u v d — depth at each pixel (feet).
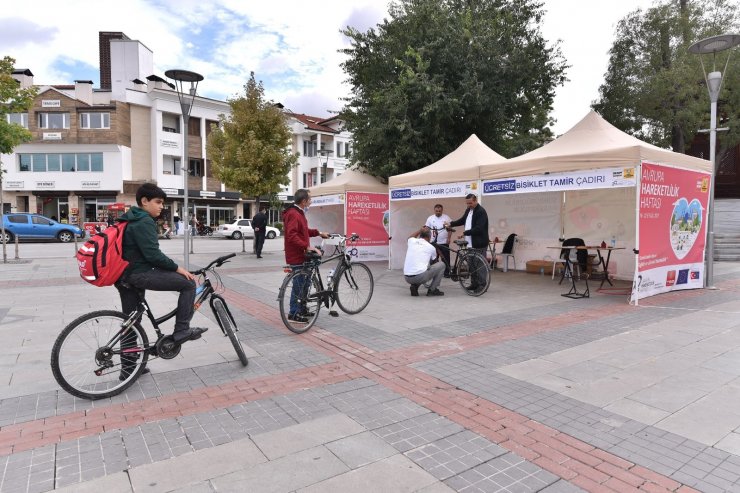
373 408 11.60
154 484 8.26
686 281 29.25
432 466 8.91
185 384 13.23
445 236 34.30
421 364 14.98
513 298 26.66
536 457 9.25
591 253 34.78
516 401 12.00
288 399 12.17
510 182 30.53
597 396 12.27
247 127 59.52
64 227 83.20
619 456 9.27
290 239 18.84
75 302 25.12
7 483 8.28
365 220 46.55
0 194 45.42
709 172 30.19
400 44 49.93
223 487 8.16
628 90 63.82
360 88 55.98
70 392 11.74
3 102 42.65
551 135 94.22
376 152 50.37
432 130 47.34
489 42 47.70
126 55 118.32
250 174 58.95
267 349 16.63
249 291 29.27
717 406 11.56
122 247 12.42
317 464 8.95
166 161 119.55
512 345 17.06
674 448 9.55
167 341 13.37
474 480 8.44
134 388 12.91
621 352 16.08
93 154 113.39
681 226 28.19
